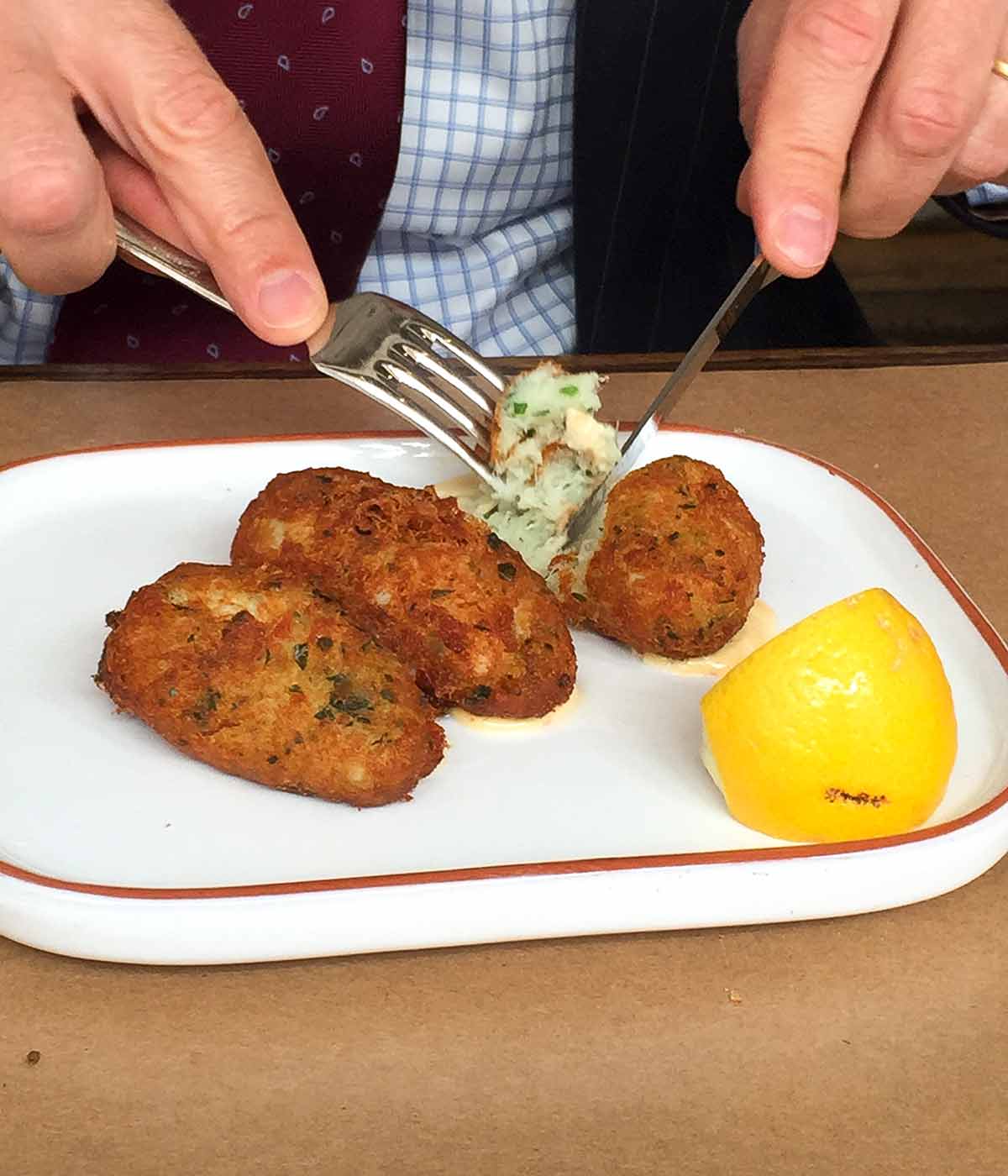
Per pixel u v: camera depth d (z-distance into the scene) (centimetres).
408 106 46
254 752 25
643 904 23
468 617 27
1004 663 28
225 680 25
